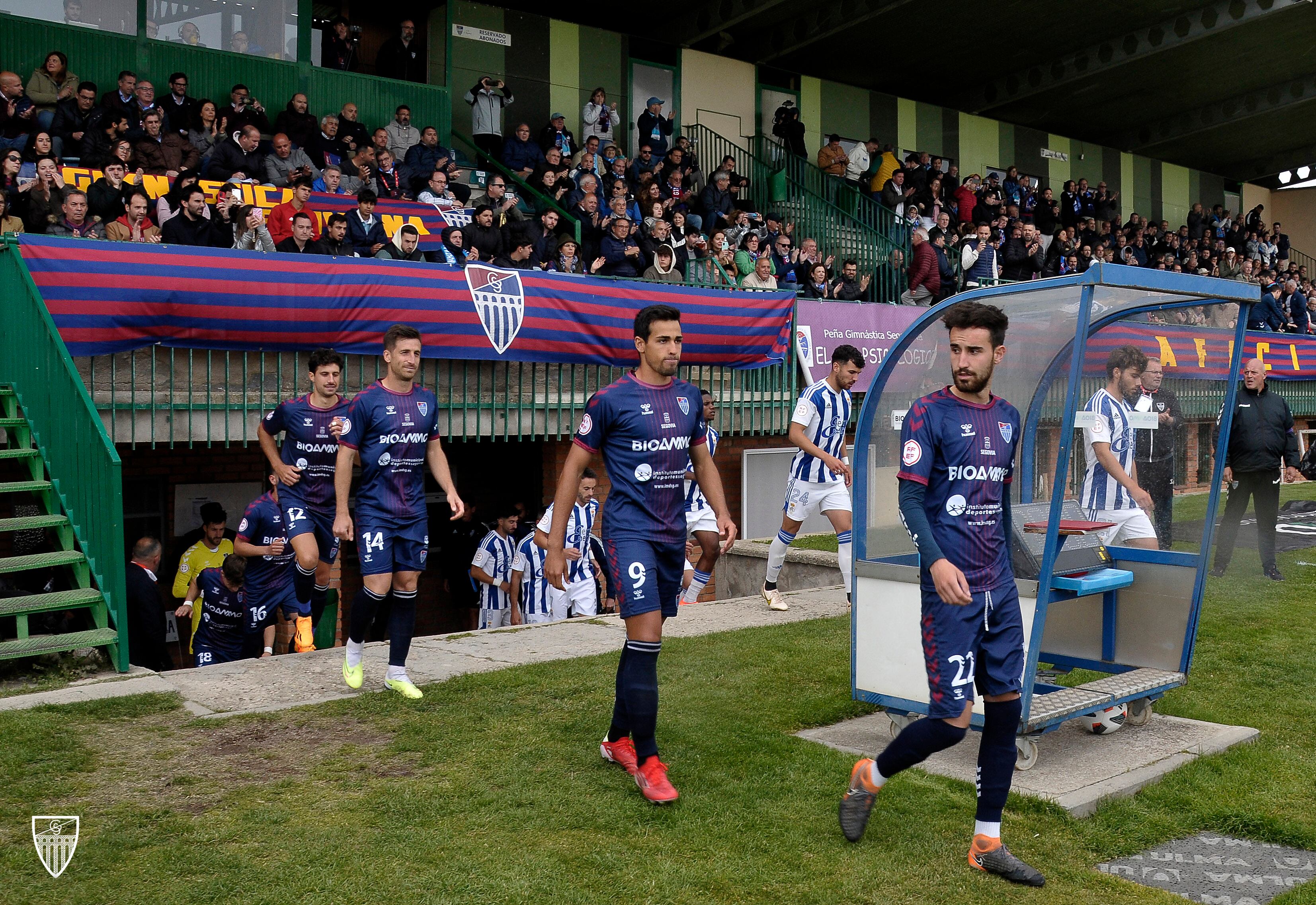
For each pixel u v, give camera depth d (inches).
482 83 590.2
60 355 247.0
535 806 154.5
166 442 302.4
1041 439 199.8
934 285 589.0
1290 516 524.7
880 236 642.2
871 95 853.8
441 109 590.9
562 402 384.2
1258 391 366.0
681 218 548.7
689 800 157.8
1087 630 215.6
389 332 209.3
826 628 277.7
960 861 142.8
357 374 336.8
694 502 337.7
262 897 125.0
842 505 305.4
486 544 373.7
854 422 478.0
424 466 214.4
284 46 541.6
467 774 165.9
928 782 171.0
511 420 371.9
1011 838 150.9
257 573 278.8
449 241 426.0
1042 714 171.8
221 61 520.4
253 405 318.0
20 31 465.7
